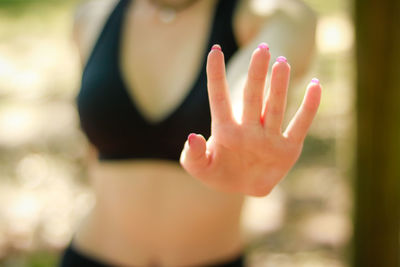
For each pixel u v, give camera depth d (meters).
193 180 1.05
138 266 1.10
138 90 1.06
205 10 1.06
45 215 2.66
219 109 0.72
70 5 7.45
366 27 1.27
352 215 1.43
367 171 1.36
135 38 1.09
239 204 1.10
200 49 1.04
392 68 1.27
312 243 2.35
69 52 5.70
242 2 1.02
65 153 3.41
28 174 3.11
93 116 1.07
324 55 4.68
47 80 4.89
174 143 1.03
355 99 1.34
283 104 0.71
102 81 1.06
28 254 2.30
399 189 1.36
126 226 1.10
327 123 3.53
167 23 1.08
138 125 1.04
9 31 6.41
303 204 2.72
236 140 0.72
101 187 1.13
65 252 1.18
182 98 1.02
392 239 1.40
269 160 0.73
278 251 2.32
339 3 6.38
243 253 1.15
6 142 3.59
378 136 1.32
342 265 2.15
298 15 0.98
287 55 0.93
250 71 0.70
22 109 4.28
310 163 3.14
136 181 1.08
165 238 1.08
